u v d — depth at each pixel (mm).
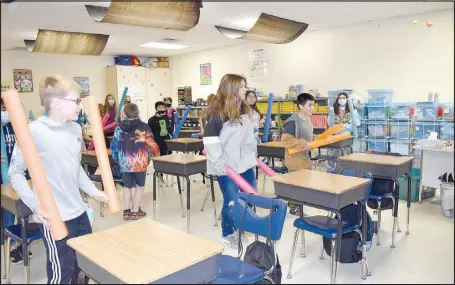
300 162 3611
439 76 4711
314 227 2395
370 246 2646
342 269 2424
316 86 6594
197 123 8406
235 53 8055
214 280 1543
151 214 4008
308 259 2609
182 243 1520
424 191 4066
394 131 4473
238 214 2156
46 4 3912
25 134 1595
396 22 5117
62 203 1834
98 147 1954
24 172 1758
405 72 5117
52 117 1800
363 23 5547
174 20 3701
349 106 4781
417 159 4133
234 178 2533
